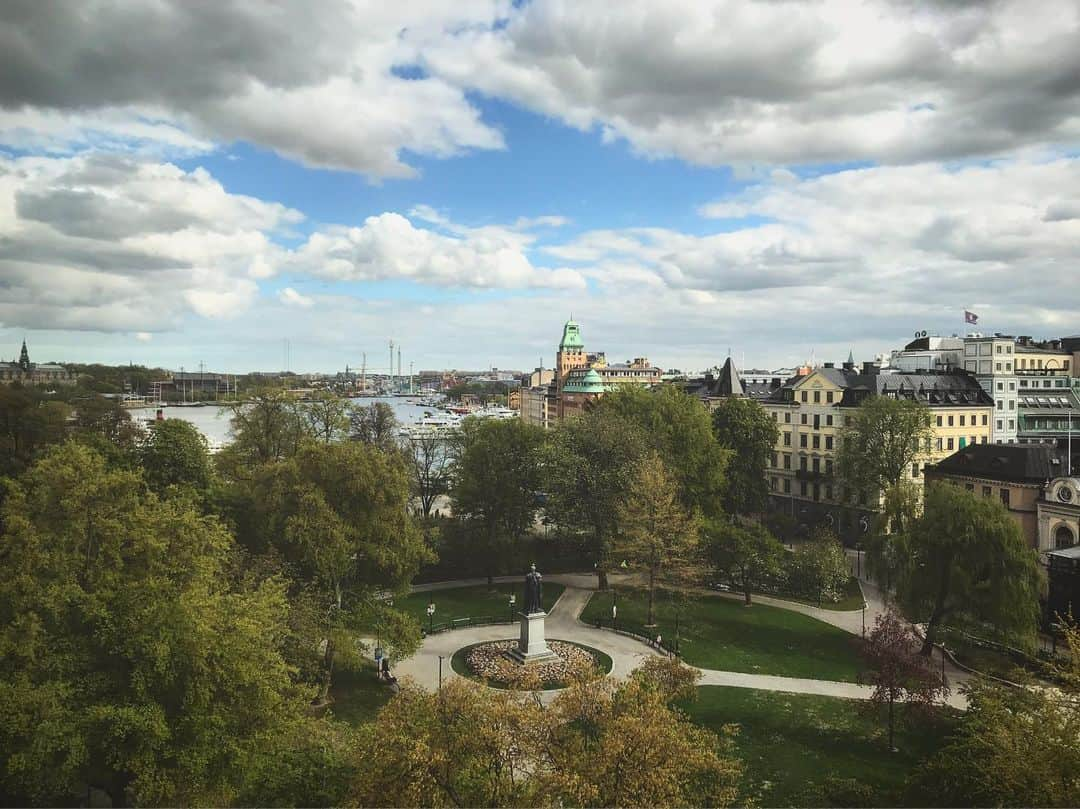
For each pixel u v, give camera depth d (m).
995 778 32.38
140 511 40.19
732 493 111.38
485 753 28.00
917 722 48.12
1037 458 86.88
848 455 103.31
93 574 37.47
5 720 28.30
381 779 27.52
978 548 62.88
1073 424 135.62
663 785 26.27
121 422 102.62
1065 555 71.44
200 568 40.53
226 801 31.53
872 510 111.19
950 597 65.50
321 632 50.19
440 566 94.38
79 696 30.81
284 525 57.00
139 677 30.97
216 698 34.16
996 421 132.12
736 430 112.81
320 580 57.25
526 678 35.03
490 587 89.19
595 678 31.95
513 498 93.19
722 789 31.05
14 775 29.45
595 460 86.56
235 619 35.50
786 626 75.38
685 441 99.69
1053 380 144.62
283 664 37.72
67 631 33.75
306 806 33.00
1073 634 39.81
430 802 26.36
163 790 29.62
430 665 62.66
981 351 133.62
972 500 64.94
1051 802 29.00
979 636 68.75
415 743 26.98
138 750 29.98
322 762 34.75
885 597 77.31
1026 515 85.31
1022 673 42.53
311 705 52.19
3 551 37.75
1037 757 30.58
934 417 114.62
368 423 105.19
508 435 95.44
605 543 82.81
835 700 56.69
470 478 93.44
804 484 126.75
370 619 58.12
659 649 67.56
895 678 48.09
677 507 77.25
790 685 59.91
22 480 53.06
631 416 100.56
